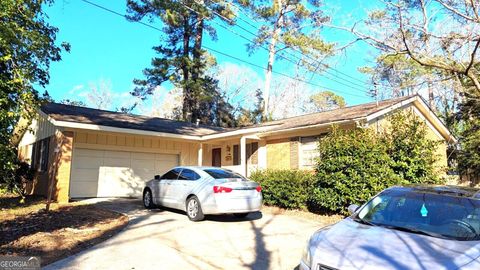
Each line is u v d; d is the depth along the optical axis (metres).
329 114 15.88
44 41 7.31
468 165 18.80
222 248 7.41
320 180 11.49
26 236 7.73
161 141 17.44
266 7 21.44
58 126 13.09
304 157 14.74
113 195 15.79
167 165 17.62
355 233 4.40
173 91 40.97
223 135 16.25
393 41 11.25
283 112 40.28
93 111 17.56
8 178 6.45
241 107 40.25
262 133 15.51
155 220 9.97
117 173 16.05
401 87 12.52
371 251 3.83
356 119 12.29
